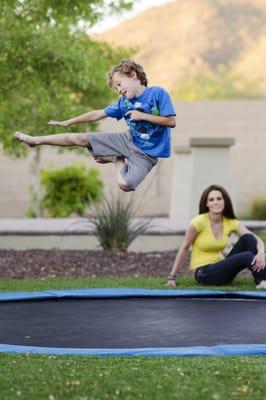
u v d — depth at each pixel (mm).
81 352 7109
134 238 14625
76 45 14219
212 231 11406
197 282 11578
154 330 8352
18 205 23938
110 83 7562
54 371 6352
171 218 19656
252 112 24484
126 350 7117
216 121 24578
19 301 10297
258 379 6074
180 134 24641
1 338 7996
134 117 7301
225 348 7180
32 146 7621
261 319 8977
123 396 5633
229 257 11289
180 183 19594
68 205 22578
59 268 13141
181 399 5555
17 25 13555
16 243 15367
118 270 13164
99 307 9836
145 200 23812
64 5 13375
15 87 14188
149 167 7543
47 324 8727
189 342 7742
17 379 6109
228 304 10039
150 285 11531
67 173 22578
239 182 24438
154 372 6273
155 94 7398
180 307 9805
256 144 24469
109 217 14523
